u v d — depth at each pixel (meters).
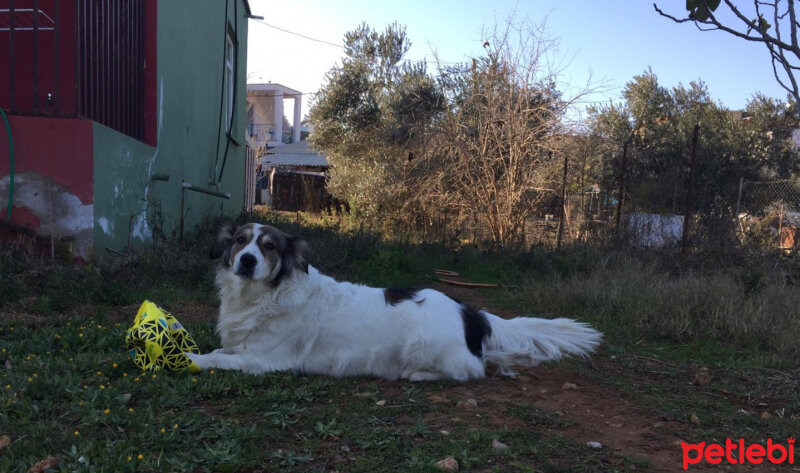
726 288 7.39
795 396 4.37
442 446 3.02
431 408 3.61
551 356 4.71
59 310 5.65
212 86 12.22
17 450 2.61
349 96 23.22
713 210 16.05
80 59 6.58
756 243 11.54
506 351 4.64
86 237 6.56
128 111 7.97
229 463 2.61
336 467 2.71
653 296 7.23
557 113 13.92
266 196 34.78
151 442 2.77
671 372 5.05
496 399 3.94
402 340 4.29
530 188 13.66
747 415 3.94
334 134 23.86
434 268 11.34
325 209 23.88
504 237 13.73
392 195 16.06
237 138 15.40
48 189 6.47
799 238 12.12
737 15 2.91
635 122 22.69
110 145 7.00
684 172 19.03
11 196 6.41
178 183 9.86
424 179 15.31
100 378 3.61
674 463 3.05
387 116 20.92
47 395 3.26
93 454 2.60
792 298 6.99
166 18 9.07
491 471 2.77
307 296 4.24
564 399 4.07
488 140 14.16
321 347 4.28
